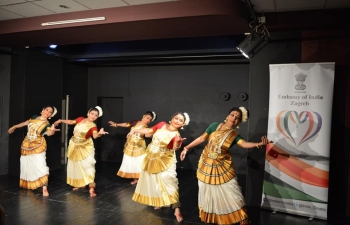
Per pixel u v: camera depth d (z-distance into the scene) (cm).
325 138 379
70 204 432
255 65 431
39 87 609
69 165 491
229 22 396
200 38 614
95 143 752
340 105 411
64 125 714
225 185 351
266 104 426
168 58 621
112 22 411
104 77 746
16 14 449
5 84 597
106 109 763
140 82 714
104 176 606
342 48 404
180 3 379
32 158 479
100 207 423
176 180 390
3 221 191
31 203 434
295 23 405
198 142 380
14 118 592
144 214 399
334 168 418
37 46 585
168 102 691
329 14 397
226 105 650
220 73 653
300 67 390
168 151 390
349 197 409
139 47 653
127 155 559
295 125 392
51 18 448
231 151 645
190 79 674
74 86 720
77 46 693
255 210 415
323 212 382
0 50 562
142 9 396
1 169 600
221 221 354
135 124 583
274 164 403
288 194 397
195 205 441
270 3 379
